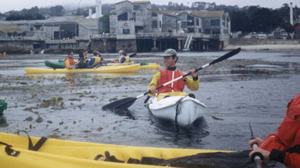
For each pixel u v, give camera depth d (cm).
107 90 1215
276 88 1216
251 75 1711
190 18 7644
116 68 1925
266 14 9762
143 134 636
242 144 568
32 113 822
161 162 380
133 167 306
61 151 418
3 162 346
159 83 771
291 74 1733
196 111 689
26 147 420
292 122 271
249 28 9925
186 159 371
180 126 685
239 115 789
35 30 7962
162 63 2900
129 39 6750
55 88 1277
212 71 2005
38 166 330
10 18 11844
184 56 4262
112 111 847
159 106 717
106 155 386
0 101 795
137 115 799
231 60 3191
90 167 315
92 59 1952
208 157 370
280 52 5400
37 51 7025
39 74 1859
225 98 1020
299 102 270
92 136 622
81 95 1088
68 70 1889
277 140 287
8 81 1538
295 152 280
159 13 7188
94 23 7631
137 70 2055
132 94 1121
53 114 812
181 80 764
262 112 814
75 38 7181
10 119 757
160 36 6769
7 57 4916
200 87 1281
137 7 7138
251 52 5584
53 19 8125
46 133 642
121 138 609
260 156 283
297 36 9219
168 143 580
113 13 7219
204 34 7369
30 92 1178
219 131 653
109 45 7044
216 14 7938
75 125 703
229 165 347
